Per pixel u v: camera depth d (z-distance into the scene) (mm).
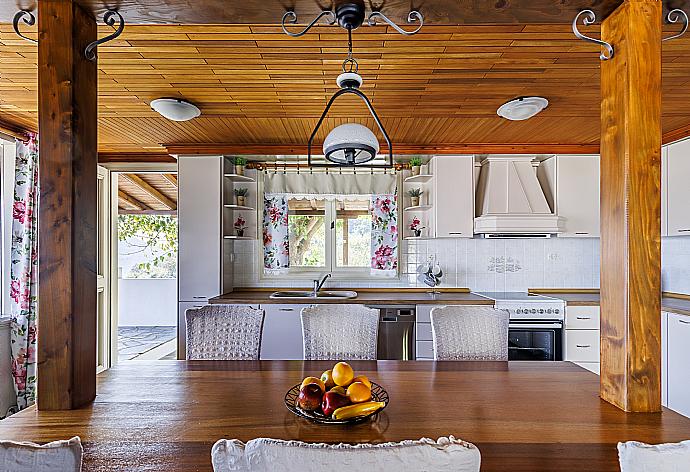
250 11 1580
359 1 1509
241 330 2469
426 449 819
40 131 1518
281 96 2883
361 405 1359
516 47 2189
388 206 4664
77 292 1537
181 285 4172
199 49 2213
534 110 2926
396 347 3906
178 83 2656
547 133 3834
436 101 2973
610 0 1477
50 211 1514
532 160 4574
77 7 1547
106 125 3537
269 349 3953
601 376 1605
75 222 1532
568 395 1638
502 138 4012
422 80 2609
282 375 1913
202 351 2438
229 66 2414
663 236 3908
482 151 4223
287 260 4664
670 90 2777
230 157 4473
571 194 4285
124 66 2408
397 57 2305
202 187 4219
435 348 2391
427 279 4484
